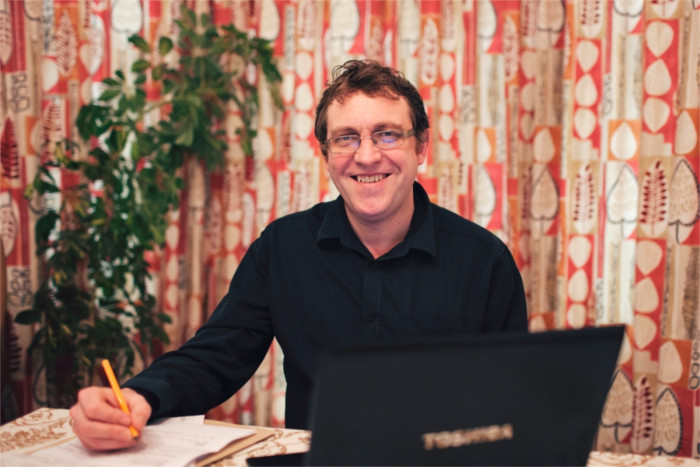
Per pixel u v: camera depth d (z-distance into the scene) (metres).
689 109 2.12
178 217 2.45
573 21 2.27
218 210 2.52
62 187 2.42
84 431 0.85
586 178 2.33
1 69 2.21
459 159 2.42
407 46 2.42
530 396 0.61
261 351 1.33
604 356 0.63
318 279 1.27
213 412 2.51
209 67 2.30
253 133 2.43
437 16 2.38
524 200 2.45
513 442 0.61
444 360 0.58
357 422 0.57
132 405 0.93
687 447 2.19
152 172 2.25
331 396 0.56
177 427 0.96
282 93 2.51
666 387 2.20
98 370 2.39
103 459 0.83
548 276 2.43
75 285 2.34
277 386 2.52
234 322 1.28
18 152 2.29
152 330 2.30
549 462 0.62
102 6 2.42
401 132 1.17
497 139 2.41
